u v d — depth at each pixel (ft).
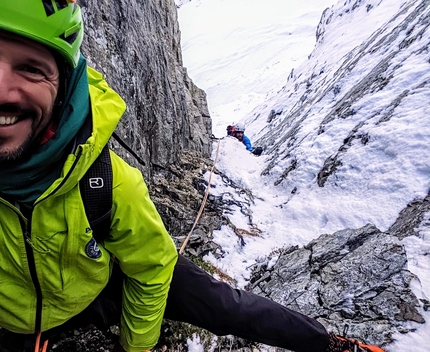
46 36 1.68
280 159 16.79
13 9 1.57
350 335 5.25
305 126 19.66
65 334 4.19
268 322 3.34
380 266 6.61
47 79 1.80
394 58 17.76
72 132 1.93
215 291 3.14
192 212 9.66
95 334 4.39
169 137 11.53
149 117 9.95
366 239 7.66
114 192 2.22
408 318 5.40
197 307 3.09
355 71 23.15
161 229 2.51
